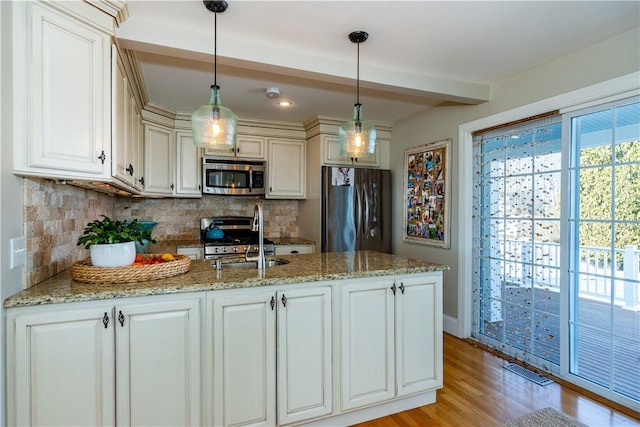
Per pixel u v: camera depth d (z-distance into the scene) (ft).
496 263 10.37
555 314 8.72
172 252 11.91
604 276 7.70
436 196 12.22
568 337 8.41
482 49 7.86
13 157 4.84
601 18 6.56
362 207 13.78
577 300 8.27
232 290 5.92
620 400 7.36
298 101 11.46
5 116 4.67
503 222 10.12
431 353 7.53
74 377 5.01
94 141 5.74
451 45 7.64
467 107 11.00
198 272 6.68
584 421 6.84
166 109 11.86
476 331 11.05
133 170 8.79
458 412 7.22
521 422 6.82
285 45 7.56
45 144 5.09
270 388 6.18
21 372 4.76
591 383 7.91
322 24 6.72
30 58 4.95
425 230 12.74
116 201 13.10
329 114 13.05
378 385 7.02
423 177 12.83
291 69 7.88
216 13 6.28
